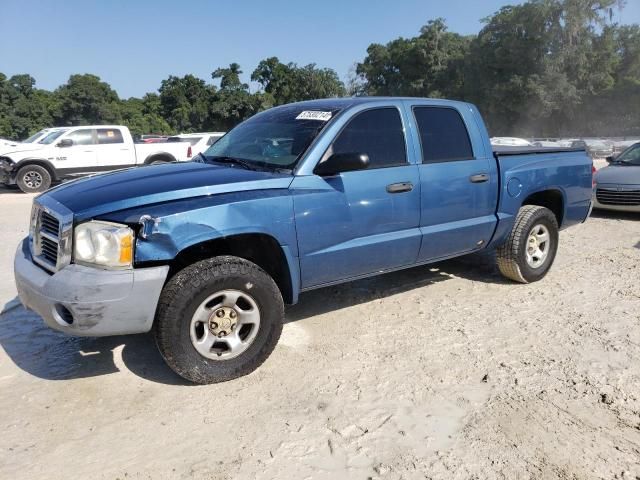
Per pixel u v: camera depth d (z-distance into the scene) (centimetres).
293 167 382
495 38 4856
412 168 437
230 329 354
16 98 5728
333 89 6538
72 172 1538
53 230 342
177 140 1936
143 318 323
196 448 289
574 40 4616
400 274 597
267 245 376
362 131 417
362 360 389
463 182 471
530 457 282
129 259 315
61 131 1564
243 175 372
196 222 329
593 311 480
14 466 275
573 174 581
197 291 331
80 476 268
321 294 532
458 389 348
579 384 354
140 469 273
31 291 331
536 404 331
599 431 304
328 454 284
